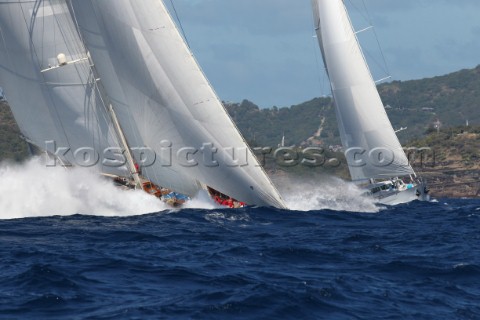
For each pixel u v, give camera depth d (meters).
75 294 31.83
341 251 42.84
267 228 51.28
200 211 55.78
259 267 38.12
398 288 34.47
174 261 38.69
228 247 42.75
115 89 56.09
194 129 54.81
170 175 56.22
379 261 40.00
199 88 54.44
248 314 29.75
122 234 46.53
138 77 54.94
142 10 54.00
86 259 38.38
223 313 29.69
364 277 36.22
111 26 54.75
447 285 35.12
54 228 48.81
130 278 34.91
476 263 39.31
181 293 32.41
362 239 47.97
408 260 40.31
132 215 54.81
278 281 34.88
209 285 33.78
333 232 50.75
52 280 33.72
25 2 55.50
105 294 32.12
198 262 38.59
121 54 55.00
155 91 54.72
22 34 55.84
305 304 31.11
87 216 54.09
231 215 54.84
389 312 30.64
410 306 31.53
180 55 54.22
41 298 30.88
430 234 50.88
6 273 35.31
